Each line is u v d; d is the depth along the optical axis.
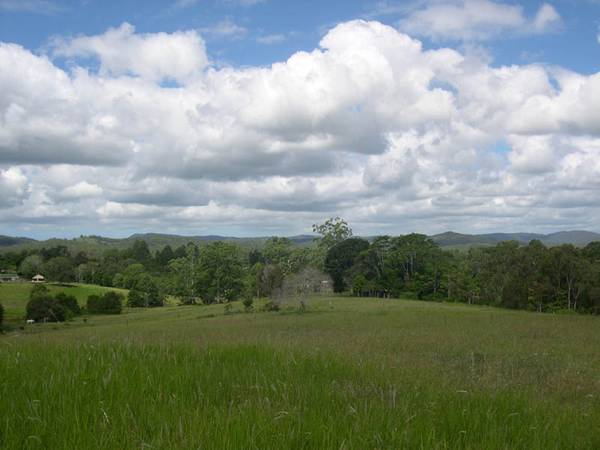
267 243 148.25
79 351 7.85
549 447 4.64
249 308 73.62
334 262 118.12
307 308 70.38
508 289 78.12
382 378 7.81
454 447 4.38
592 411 7.27
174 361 7.33
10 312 77.12
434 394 6.42
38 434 4.12
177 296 130.25
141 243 184.25
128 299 107.56
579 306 72.81
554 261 73.81
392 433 4.46
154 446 3.94
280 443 4.11
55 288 116.50
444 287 104.44
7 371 6.17
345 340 25.27
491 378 10.72
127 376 6.15
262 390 6.09
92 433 4.21
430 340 25.67
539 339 26.72
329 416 4.87
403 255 107.25
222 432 4.19
